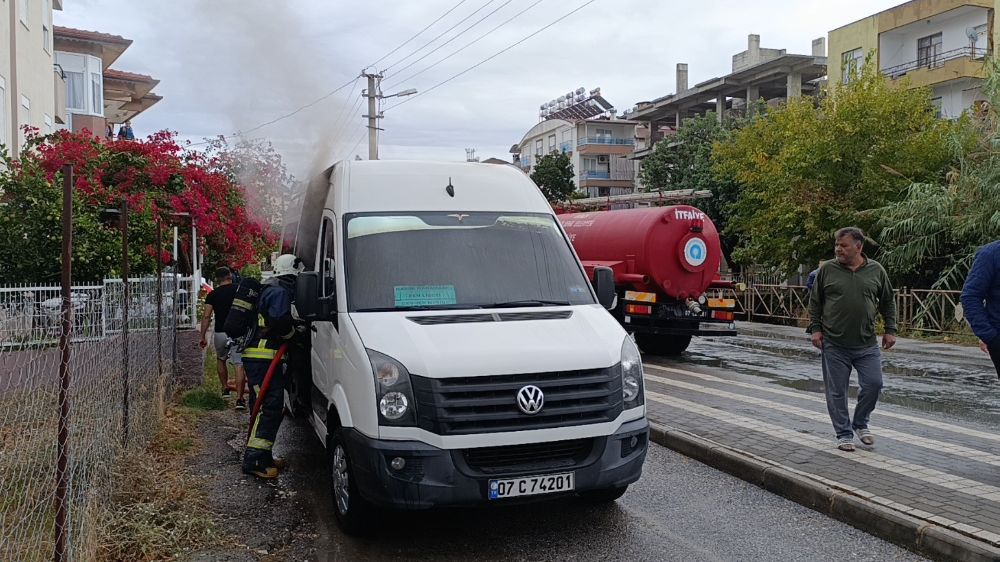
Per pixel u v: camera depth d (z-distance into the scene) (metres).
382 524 4.84
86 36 22.59
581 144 62.19
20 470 4.21
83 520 4.16
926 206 17.41
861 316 6.32
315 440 7.57
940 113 28.69
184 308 12.21
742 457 6.25
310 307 5.24
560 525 5.12
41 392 4.33
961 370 12.00
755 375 11.16
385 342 4.63
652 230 12.78
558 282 5.64
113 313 6.39
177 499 5.46
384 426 4.38
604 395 4.61
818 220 20.56
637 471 4.78
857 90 20.31
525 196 6.21
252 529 5.02
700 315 12.97
